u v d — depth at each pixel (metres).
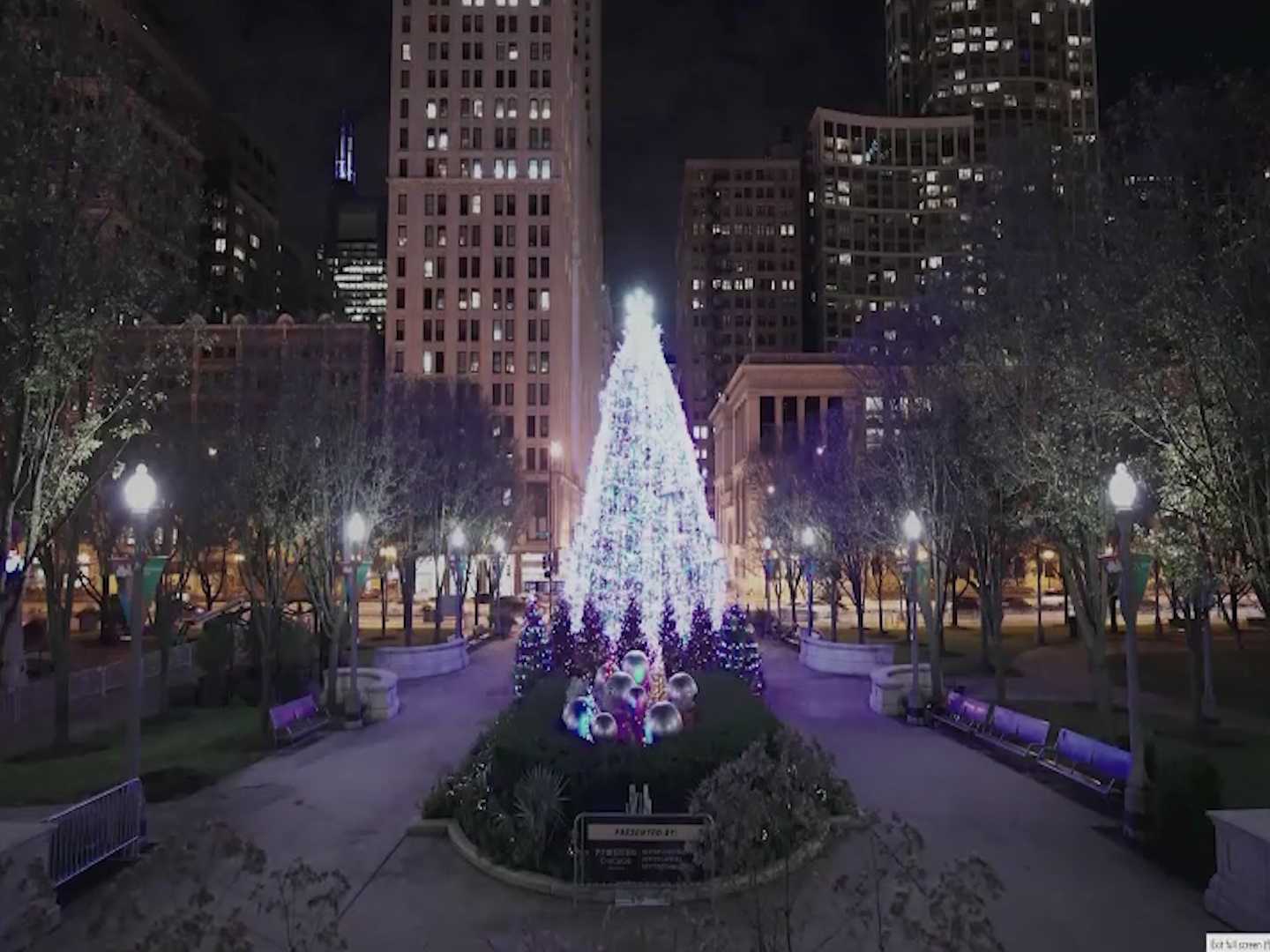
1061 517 18.47
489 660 36.84
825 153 176.25
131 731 12.49
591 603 24.64
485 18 103.12
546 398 99.12
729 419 126.25
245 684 26.11
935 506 24.53
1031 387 18.86
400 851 12.24
